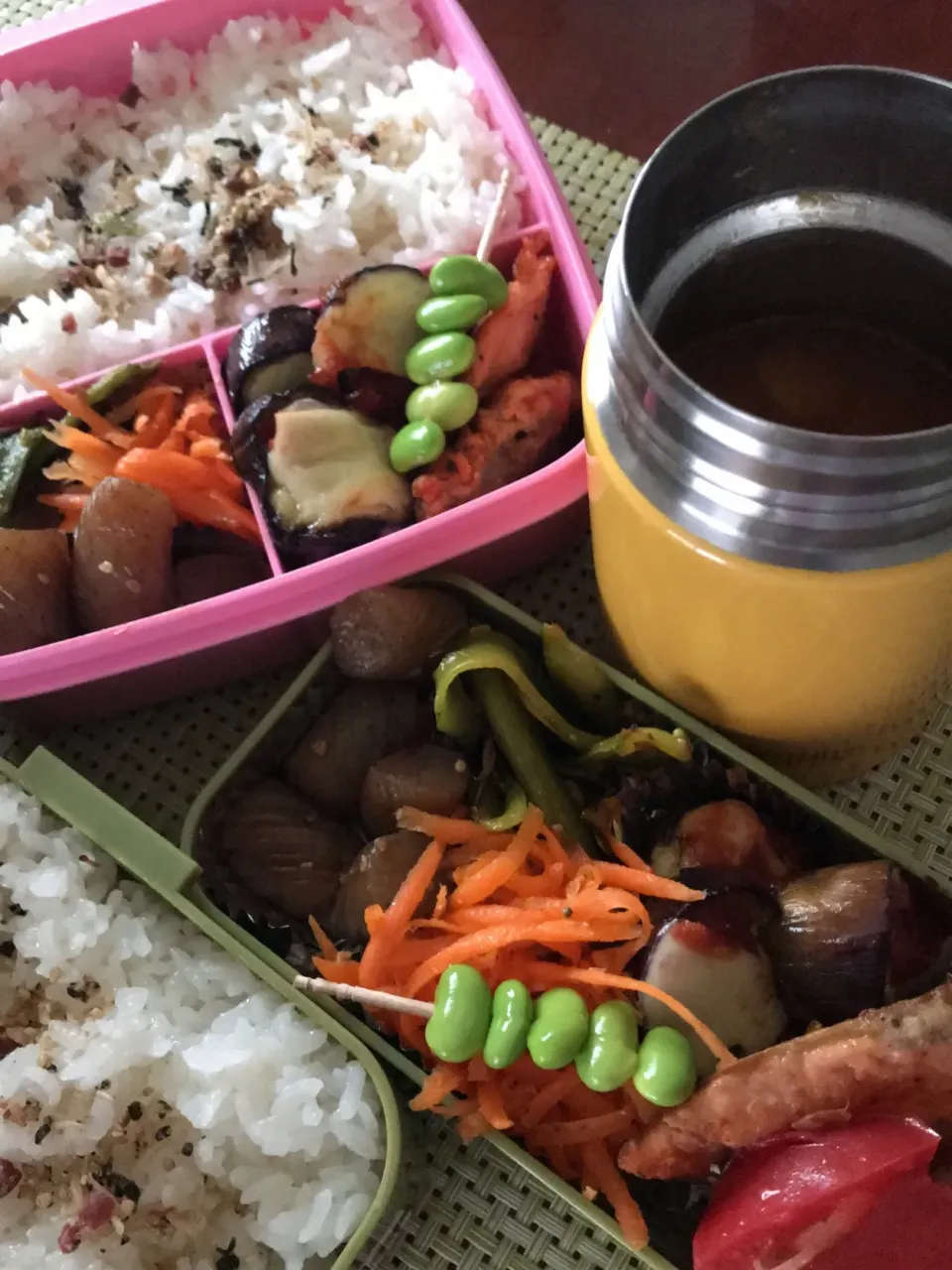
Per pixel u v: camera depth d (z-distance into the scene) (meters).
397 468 0.24
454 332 0.24
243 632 0.24
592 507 0.21
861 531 0.17
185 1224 0.22
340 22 0.31
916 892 0.21
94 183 0.30
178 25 0.31
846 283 0.21
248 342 0.25
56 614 0.24
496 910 0.22
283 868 0.23
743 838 0.22
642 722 0.24
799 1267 0.18
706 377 0.21
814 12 0.39
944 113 0.18
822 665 0.19
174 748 0.27
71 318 0.28
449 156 0.28
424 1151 0.23
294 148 0.29
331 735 0.24
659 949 0.21
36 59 0.30
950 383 0.20
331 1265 0.22
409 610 0.23
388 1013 0.23
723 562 0.18
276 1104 0.22
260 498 0.25
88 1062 0.22
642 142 0.37
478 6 0.40
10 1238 0.22
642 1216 0.21
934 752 0.25
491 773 0.24
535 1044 0.20
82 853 0.24
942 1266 0.19
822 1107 0.19
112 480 0.24
